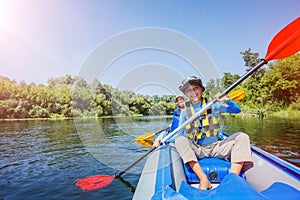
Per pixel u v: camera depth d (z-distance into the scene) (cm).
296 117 1731
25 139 673
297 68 2102
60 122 1466
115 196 222
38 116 1897
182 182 134
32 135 772
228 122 1271
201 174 148
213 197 105
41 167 352
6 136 750
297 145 522
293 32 180
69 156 423
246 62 3162
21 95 1953
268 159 166
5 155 448
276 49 178
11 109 1922
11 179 295
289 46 177
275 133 732
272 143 551
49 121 1600
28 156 436
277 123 1141
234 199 99
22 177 302
